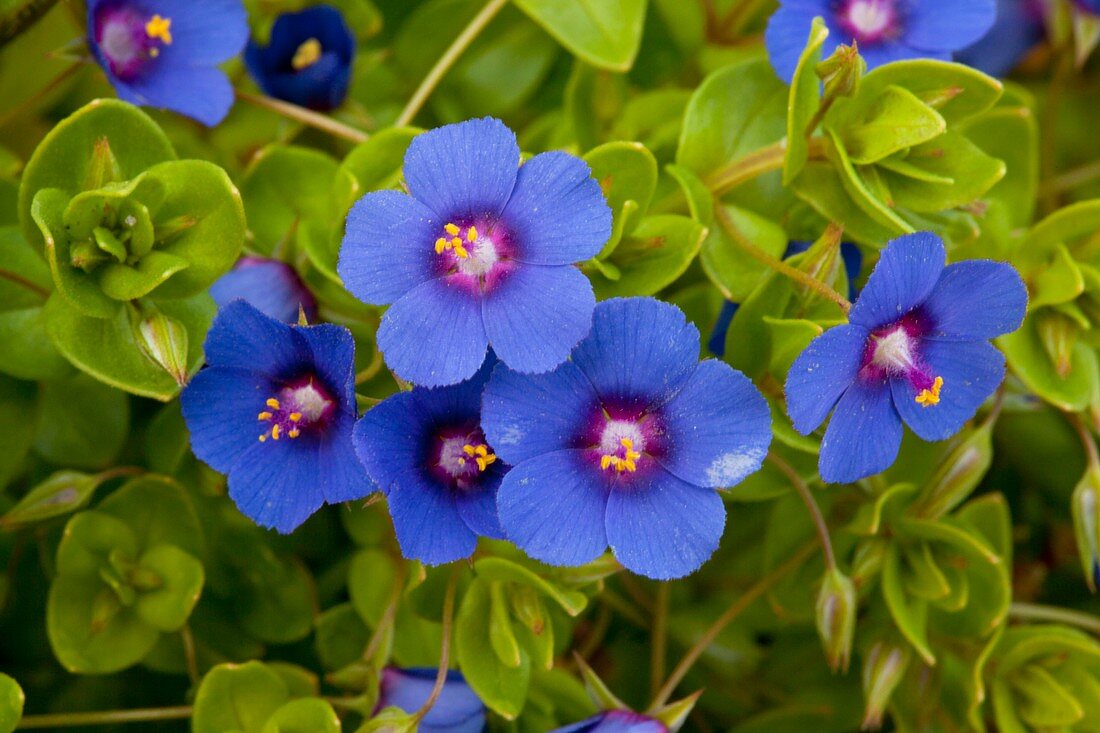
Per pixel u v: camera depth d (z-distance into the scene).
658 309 0.15
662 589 0.17
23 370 0.16
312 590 0.17
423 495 0.15
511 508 0.15
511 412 0.15
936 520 0.17
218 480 0.16
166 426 0.17
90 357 0.15
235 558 0.17
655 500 0.15
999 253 0.17
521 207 0.15
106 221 0.15
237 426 0.15
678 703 0.16
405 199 0.15
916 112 0.16
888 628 0.17
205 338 0.15
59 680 0.17
